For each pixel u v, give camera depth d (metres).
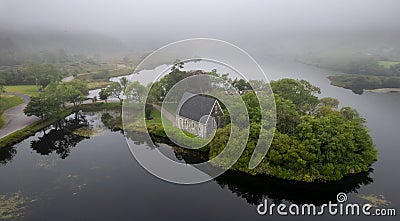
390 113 82.06
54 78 112.06
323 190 41.75
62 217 36.44
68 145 61.31
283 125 45.41
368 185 43.28
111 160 52.84
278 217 36.38
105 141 62.97
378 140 61.22
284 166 43.78
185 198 39.84
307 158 42.38
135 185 43.41
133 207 38.06
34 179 46.75
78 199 40.44
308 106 58.09
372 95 106.19
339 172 43.00
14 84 117.44
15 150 59.38
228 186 43.16
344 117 50.44
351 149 45.28
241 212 37.25
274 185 42.62
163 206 38.12
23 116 77.62
